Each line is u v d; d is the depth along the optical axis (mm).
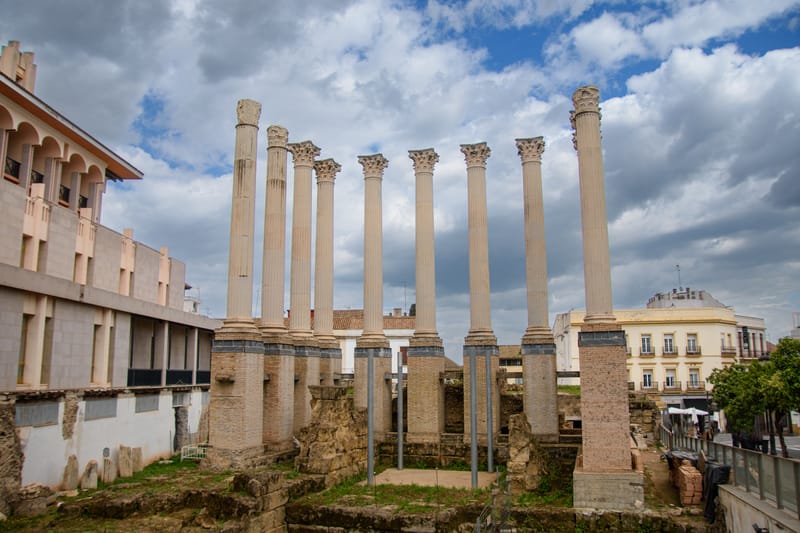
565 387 51406
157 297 40000
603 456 19844
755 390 32469
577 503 18422
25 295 23891
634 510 17906
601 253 21797
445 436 27703
